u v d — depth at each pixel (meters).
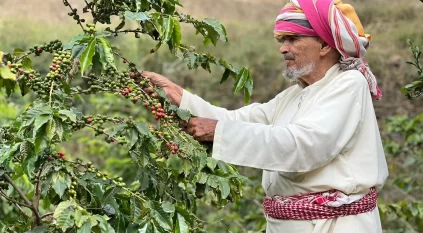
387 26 8.42
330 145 2.28
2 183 2.30
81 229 1.84
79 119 2.08
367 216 2.40
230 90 8.18
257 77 8.29
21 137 1.90
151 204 2.02
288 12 2.40
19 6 7.60
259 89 8.23
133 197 2.06
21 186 3.40
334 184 2.33
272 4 9.14
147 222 1.98
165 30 2.13
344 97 2.34
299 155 2.27
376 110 7.74
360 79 2.39
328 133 2.26
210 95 8.12
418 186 4.92
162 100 2.36
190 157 2.16
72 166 2.06
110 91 2.23
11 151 1.88
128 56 7.54
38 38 7.15
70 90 2.14
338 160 2.35
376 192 2.46
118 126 2.04
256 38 8.58
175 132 2.20
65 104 2.10
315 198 2.36
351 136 2.32
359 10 8.66
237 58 8.34
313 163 2.28
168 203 2.03
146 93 2.29
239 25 8.73
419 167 4.93
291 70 2.43
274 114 2.63
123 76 2.24
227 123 2.32
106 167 5.26
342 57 2.43
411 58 7.91
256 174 6.25
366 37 2.52
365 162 2.37
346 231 2.35
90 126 2.12
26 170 1.90
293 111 2.48
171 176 2.38
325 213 2.35
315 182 2.35
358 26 2.45
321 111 2.31
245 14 9.01
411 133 5.00
